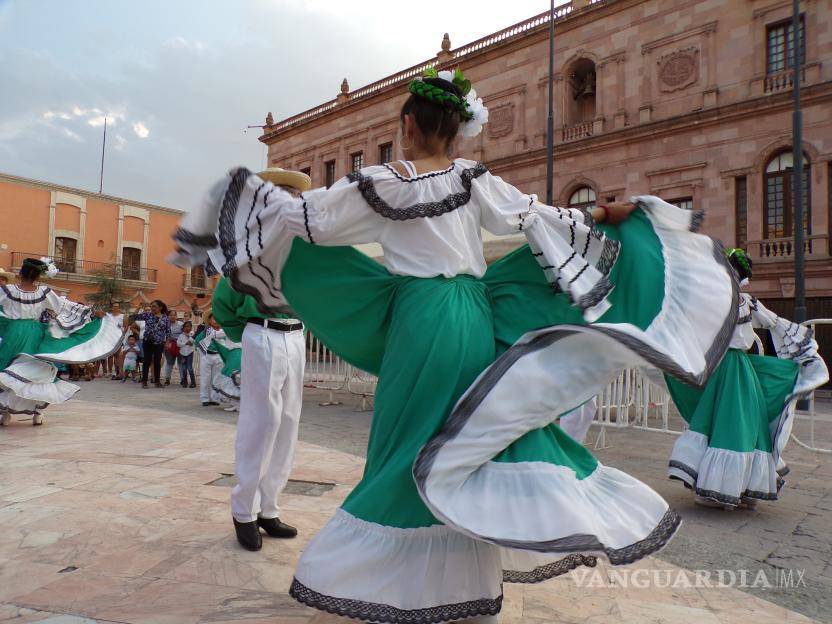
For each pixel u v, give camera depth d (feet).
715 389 12.34
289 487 12.30
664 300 5.88
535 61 67.62
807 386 11.80
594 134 62.69
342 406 28.99
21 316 18.69
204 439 17.63
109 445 16.26
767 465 11.73
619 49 61.57
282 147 99.19
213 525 9.45
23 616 6.22
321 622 6.24
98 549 8.28
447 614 4.80
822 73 50.19
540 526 4.45
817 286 49.78
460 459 4.71
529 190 67.21
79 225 100.07
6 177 92.58
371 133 85.97
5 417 19.58
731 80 54.75
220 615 6.37
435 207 5.63
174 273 110.52
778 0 52.42
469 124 6.38
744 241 53.88
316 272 6.06
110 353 19.75
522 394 4.87
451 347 5.25
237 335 9.46
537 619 6.61
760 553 9.52
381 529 4.89
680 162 57.16
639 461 16.75
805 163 50.60
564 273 5.78
